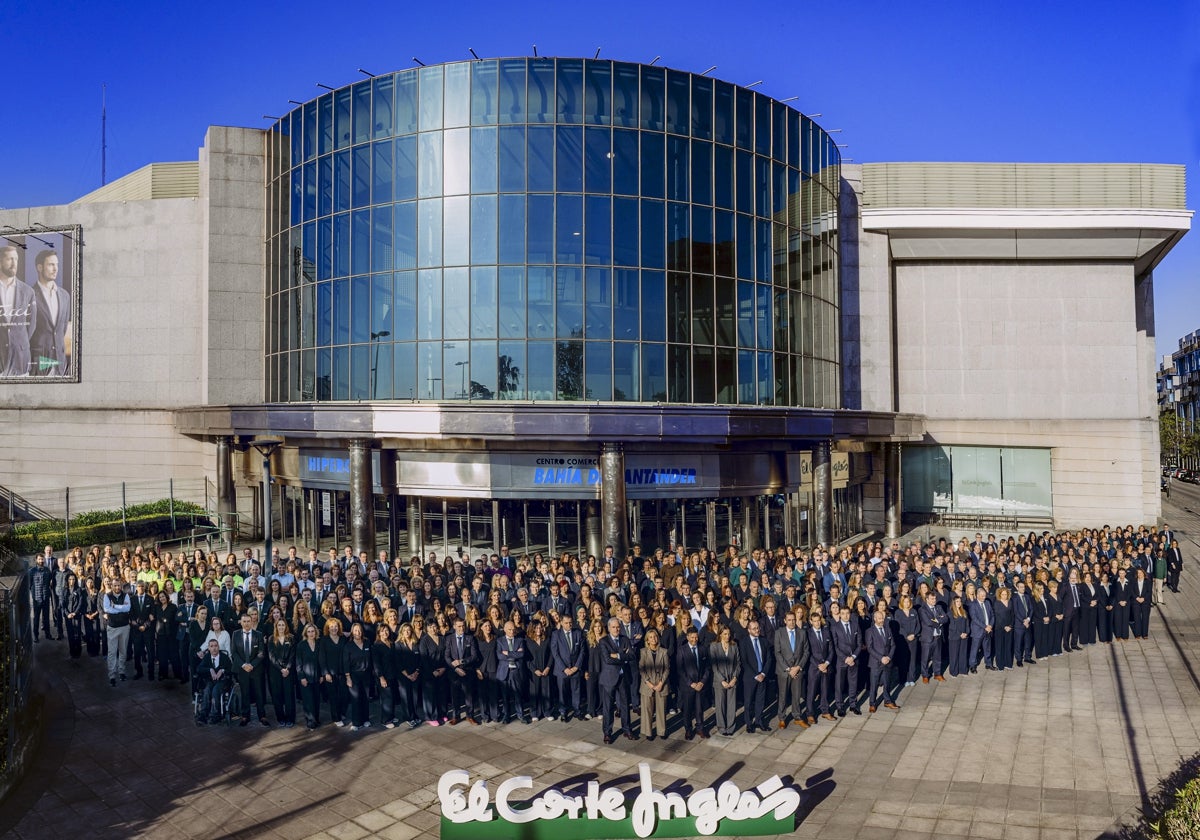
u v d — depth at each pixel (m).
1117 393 42.12
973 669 18.91
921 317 43.88
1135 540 27.45
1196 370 129.00
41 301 43.88
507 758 14.11
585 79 30.88
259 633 15.99
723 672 14.95
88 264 43.28
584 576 20.22
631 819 11.44
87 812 12.30
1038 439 42.84
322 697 17.48
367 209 32.78
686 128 31.92
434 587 20.14
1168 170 41.22
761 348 33.91
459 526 31.52
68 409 43.53
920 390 43.91
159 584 20.27
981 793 12.58
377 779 13.34
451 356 31.09
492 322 30.77
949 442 43.69
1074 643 20.84
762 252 34.09
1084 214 40.03
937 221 40.62
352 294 33.31
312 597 19.56
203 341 41.22
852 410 34.22
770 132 34.53
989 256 42.72
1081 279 42.66
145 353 42.44
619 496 28.11
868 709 16.28
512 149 30.81
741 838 11.42
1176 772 13.23
